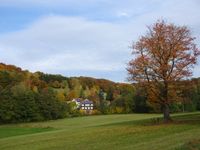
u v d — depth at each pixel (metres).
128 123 58.00
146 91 53.03
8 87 130.25
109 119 109.69
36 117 122.88
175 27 52.06
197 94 94.62
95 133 43.09
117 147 28.95
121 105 142.62
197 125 43.44
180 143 25.58
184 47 50.53
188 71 51.16
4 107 118.88
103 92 166.75
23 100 122.69
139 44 52.56
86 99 156.50
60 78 174.88
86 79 178.50
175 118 59.88
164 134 35.75
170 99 52.22
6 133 72.56
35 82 153.75
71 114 139.25
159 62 51.25
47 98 128.62
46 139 41.53
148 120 60.38
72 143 35.22
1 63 155.12
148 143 28.91
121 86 164.88
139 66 51.50
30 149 34.12
